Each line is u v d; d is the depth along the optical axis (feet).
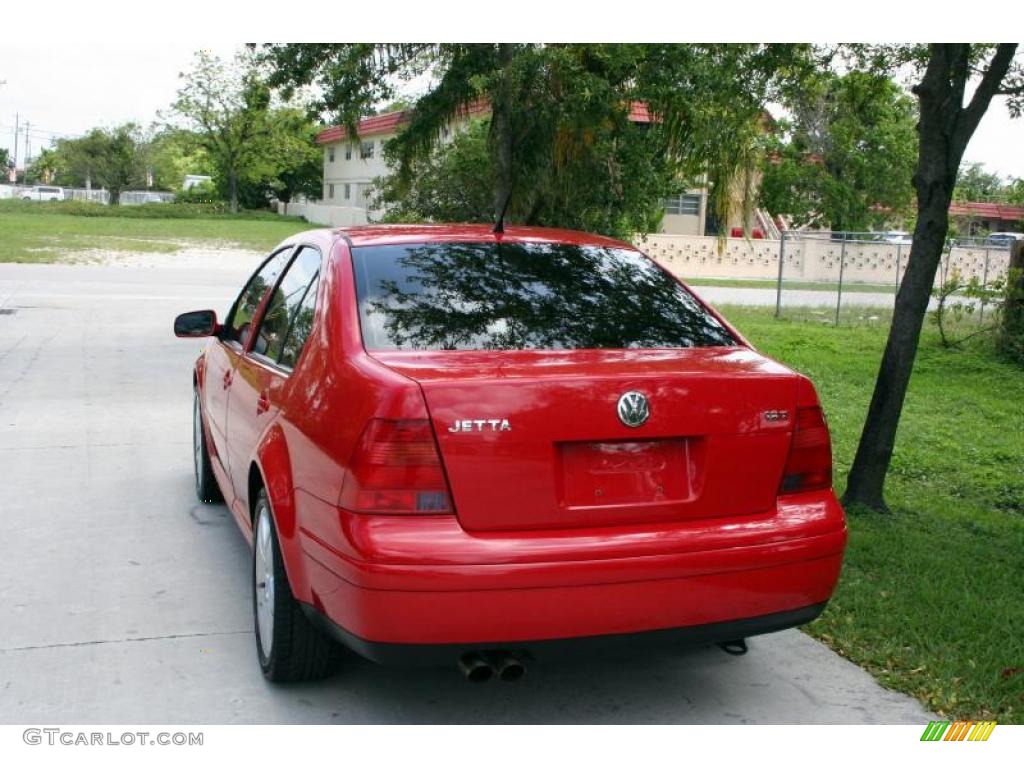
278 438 12.76
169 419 29.71
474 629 10.46
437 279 13.16
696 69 34.88
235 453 15.88
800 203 116.26
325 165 199.62
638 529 10.97
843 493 22.22
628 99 36.68
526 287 13.39
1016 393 37.91
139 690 13.03
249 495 14.28
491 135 41.39
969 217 143.84
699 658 14.37
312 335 12.83
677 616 11.03
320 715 12.50
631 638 10.96
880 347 49.57
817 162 116.47
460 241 14.17
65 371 37.27
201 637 14.67
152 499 21.56
